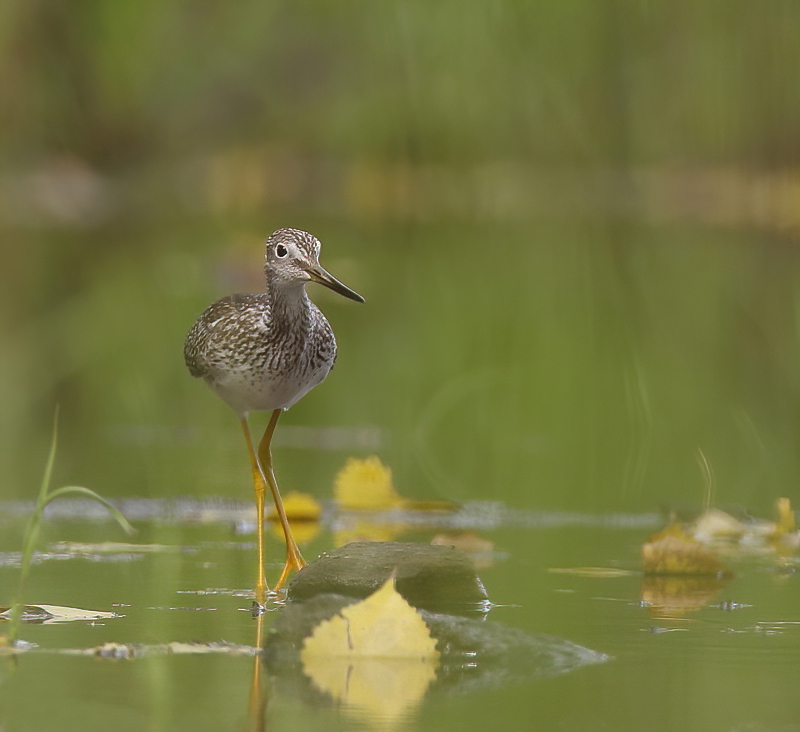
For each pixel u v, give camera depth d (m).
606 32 31.64
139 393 14.04
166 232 28.62
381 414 13.12
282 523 7.45
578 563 7.55
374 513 9.21
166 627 5.92
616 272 22.61
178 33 37.66
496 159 35.12
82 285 21.17
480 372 14.96
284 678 5.07
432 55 33.47
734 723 4.56
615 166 33.97
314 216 33.47
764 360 15.43
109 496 9.51
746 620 6.13
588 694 4.89
